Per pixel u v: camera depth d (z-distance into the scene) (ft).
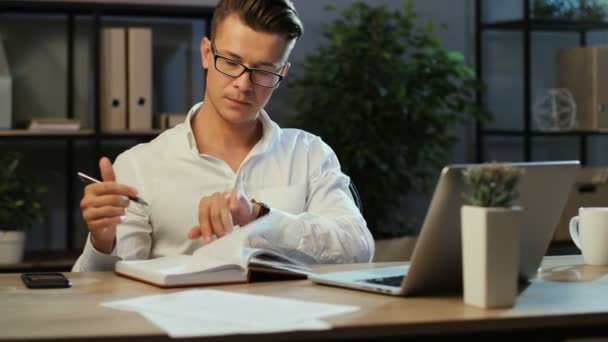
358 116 12.02
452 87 12.62
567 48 13.52
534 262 4.84
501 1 14.03
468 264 4.04
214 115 6.79
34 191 11.44
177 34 12.73
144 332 3.46
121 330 3.50
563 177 4.75
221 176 6.70
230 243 5.19
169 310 3.88
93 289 4.64
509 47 14.51
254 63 6.23
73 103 12.44
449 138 12.71
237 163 6.84
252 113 6.41
